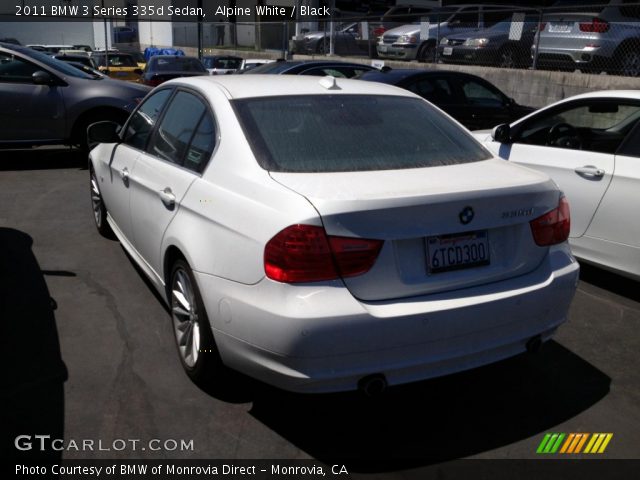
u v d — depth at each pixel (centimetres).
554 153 495
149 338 376
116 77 2145
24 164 928
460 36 1501
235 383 315
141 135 427
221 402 312
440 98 878
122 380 328
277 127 313
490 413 311
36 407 303
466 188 274
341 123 327
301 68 1048
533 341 298
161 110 405
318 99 344
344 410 311
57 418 295
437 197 264
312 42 2084
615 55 1152
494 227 281
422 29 1636
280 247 253
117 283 462
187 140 350
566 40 1227
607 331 406
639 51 1113
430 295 269
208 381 313
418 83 867
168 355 357
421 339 263
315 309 248
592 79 1165
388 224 257
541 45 1280
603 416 310
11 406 303
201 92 357
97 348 362
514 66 1377
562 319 308
